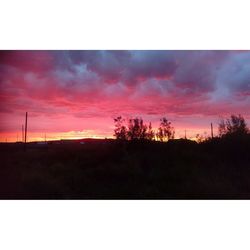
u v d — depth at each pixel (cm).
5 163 693
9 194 617
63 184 641
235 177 646
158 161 687
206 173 662
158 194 616
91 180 649
